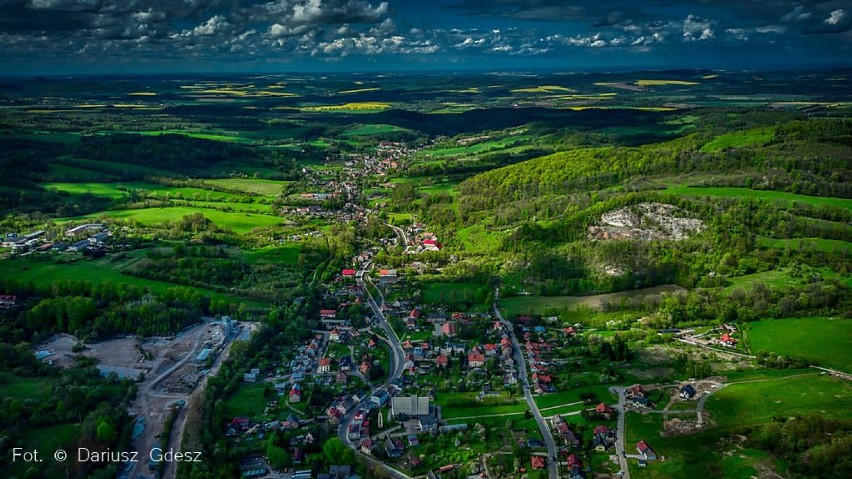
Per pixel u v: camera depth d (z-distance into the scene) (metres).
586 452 165.75
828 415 175.25
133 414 182.88
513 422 181.50
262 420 182.00
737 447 164.12
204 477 150.88
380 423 180.88
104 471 151.38
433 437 174.25
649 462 160.75
